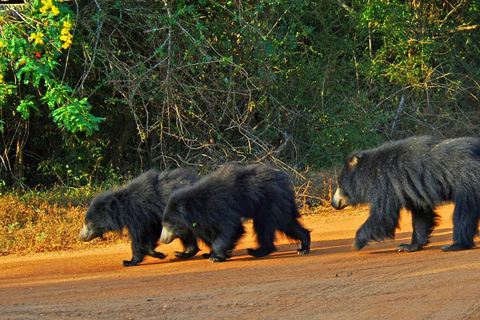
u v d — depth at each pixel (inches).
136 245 425.7
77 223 575.8
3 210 613.0
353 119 868.6
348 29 971.9
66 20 586.2
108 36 704.4
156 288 333.4
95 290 337.1
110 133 831.1
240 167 425.7
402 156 389.1
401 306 266.1
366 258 391.2
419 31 986.7
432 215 406.0
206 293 311.4
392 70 949.2
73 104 565.3
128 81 655.8
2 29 562.9
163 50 706.2
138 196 426.6
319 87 872.3
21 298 324.2
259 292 307.3
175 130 772.0
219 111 772.6
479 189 373.1
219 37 746.8
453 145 380.8
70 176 800.9
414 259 374.0
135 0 685.3
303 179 725.9
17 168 784.3
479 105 1037.2
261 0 702.5
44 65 566.9
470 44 1081.4
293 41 781.3
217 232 408.8
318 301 283.0
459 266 336.5
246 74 682.8
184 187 414.6
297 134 850.8
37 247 516.4
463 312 250.8
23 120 774.5
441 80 1046.4
